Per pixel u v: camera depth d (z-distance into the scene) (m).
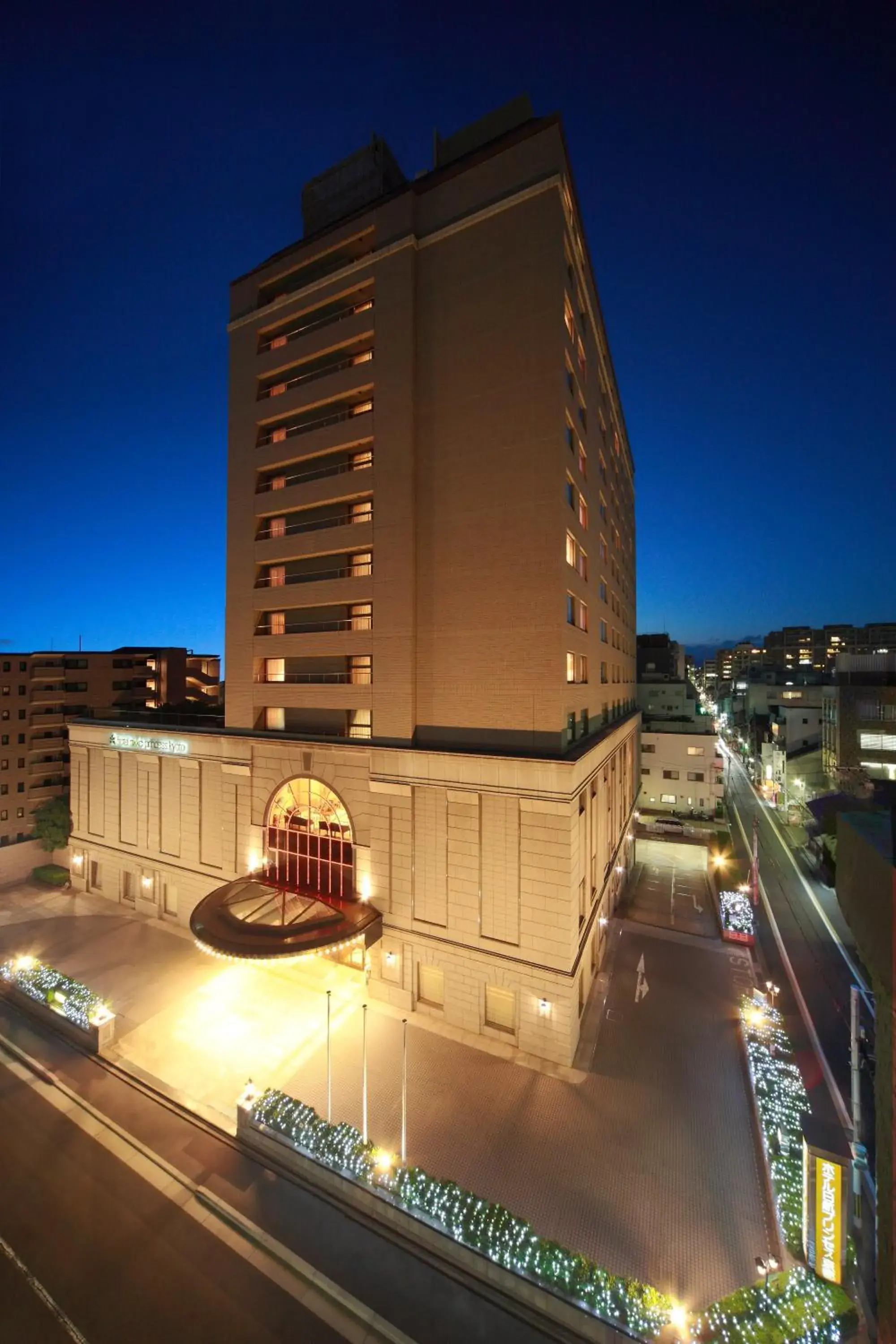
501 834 21.88
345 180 29.83
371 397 27.14
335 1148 15.96
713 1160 16.36
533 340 22.44
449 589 24.14
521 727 22.39
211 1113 18.62
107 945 30.45
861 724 49.94
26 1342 11.98
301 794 27.94
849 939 31.91
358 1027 22.83
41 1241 14.20
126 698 59.56
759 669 146.50
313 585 27.56
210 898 26.53
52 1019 23.39
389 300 25.61
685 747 58.75
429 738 24.50
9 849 42.03
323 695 27.47
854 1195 12.83
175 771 33.34
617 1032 22.48
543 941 20.95
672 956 28.84
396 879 24.42
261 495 29.88
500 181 23.33
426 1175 15.07
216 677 84.94
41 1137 17.69
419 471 25.03
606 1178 15.77
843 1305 11.66
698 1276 13.21
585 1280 12.42
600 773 28.39
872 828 9.44
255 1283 13.23
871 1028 22.45
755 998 23.83
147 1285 13.16
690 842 51.09
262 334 30.53
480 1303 12.78
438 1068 20.41
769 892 39.62
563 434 22.08
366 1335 12.12
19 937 31.69
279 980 26.44
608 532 37.41
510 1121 17.83
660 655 84.25
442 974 23.41
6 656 50.22
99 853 37.75
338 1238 14.31
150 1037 22.42
